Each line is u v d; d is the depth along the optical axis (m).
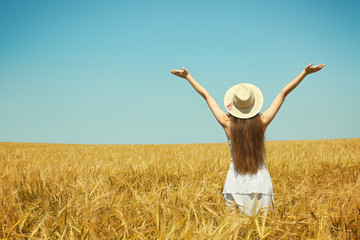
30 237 2.97
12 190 4.68
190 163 7.88
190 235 2.86
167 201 3.76
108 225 3.27
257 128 3.56
